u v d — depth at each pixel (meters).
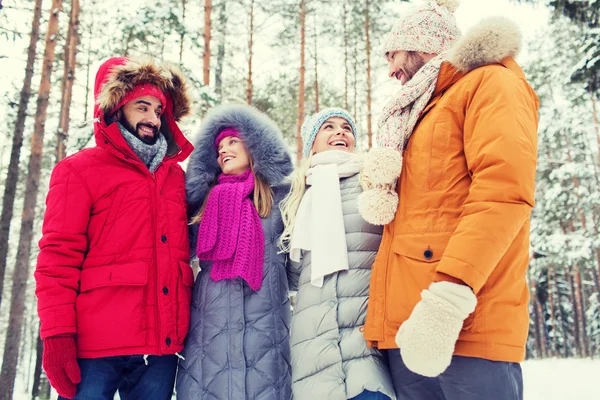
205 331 2.35
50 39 11.48
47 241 2.14
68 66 13.85
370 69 14.16
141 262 2.23
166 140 2.65
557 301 27.94
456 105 1.76
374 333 1.85
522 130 1.57
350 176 2.44
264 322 2.39
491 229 1.48
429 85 1.86
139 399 2.28
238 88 13.48
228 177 2.65
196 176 2.63
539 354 27.14
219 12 12.97
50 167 16.83
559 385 8.63
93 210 2.26
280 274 2.54
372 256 2.21
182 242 2.45
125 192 2.30
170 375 2.37
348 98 16.16
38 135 11.09
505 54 1.73
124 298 2.17
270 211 2.61
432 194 1.76
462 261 1.48
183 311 2.35
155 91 2.45
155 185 2.40
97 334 2.12
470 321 1.59
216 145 2.77
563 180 18.48
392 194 1.87
